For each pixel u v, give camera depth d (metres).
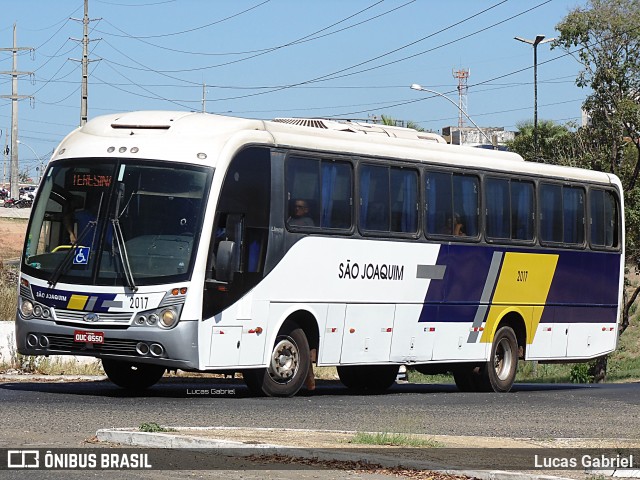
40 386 32.25
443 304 35.22
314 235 30.83
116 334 27.34
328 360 31.53
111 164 28.23
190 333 27.41
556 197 40.03
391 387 42.22
